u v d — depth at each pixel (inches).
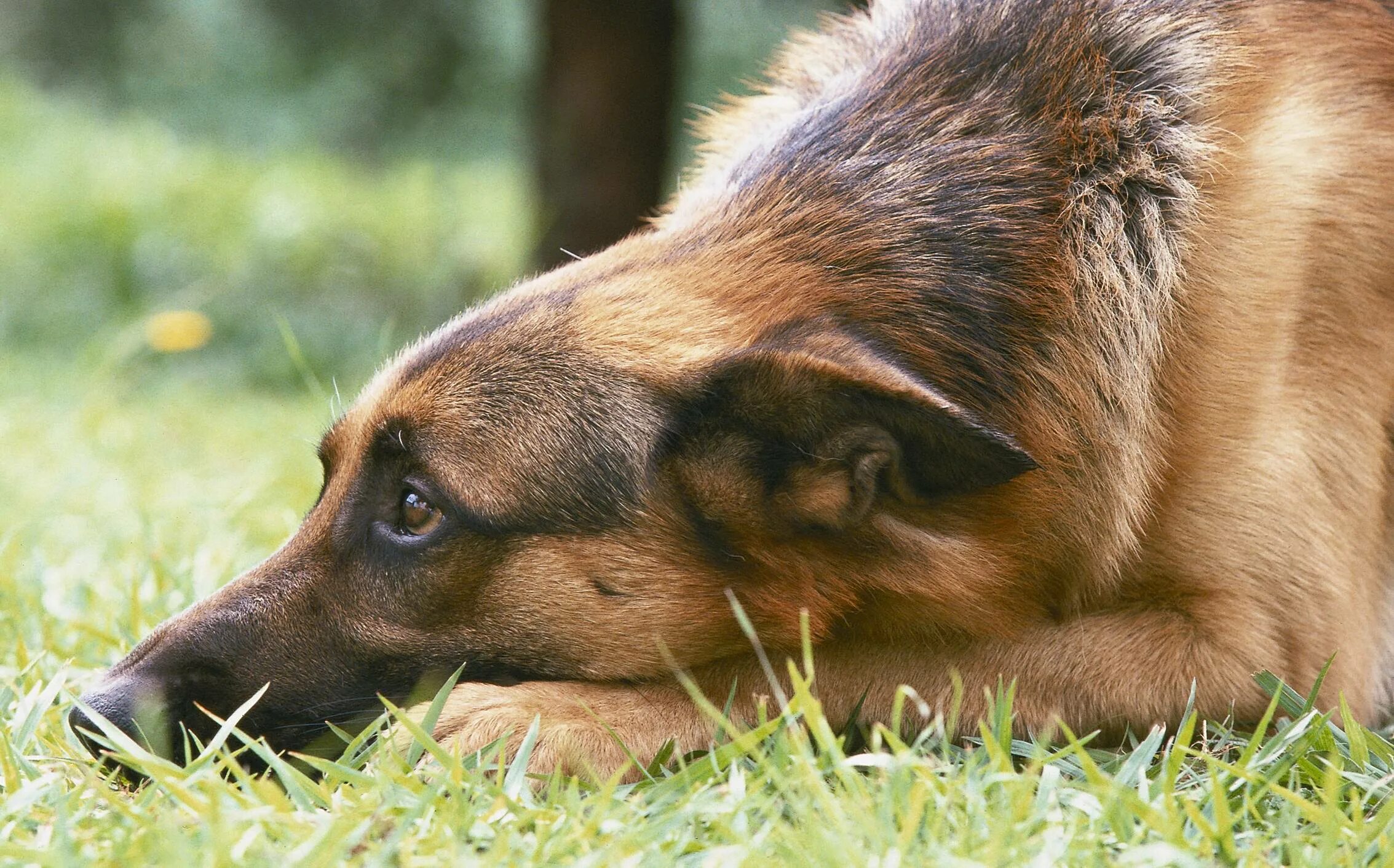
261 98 624.4
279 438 322.0
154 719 135.9
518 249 534.3
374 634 140.2
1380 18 170.2
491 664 140.4
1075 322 143.6
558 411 136.9
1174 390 143.9
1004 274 144.7
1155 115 152.2
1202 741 141.3
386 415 139.8
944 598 140.1
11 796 116.7
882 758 115.2
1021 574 143.0
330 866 102.4
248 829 108.3
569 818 110.9
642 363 136.6
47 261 536.7
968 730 143.0
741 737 119.3
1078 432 142.3
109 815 114.8
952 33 162.7
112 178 612.7
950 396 141.5
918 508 138.1
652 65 468.4
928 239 146.4
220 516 227.9
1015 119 154.3
